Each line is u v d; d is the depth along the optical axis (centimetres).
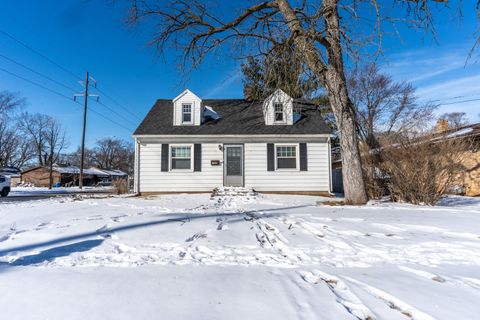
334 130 2139
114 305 205
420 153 824
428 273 276
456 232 449
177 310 197
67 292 227
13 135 4291
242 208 777
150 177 1279
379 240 409
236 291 231
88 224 508
